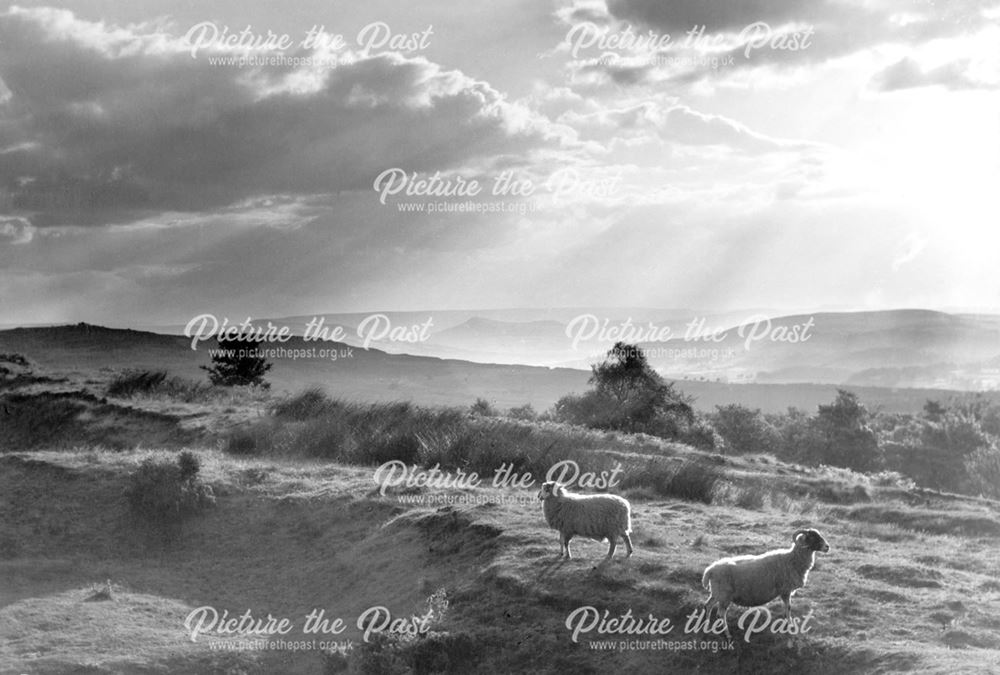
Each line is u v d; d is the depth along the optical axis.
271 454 33.19
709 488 29.16
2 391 45.69
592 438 37.28
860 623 17.02
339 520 25.20
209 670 17.88
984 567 22.11
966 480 63.47
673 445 40.81
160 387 45.75
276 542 24.70
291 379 113.00
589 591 18.48
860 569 20.34
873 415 88.12
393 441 32.47
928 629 16.77
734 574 16.78
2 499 27.16
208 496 26.22
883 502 34.34
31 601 20.98
